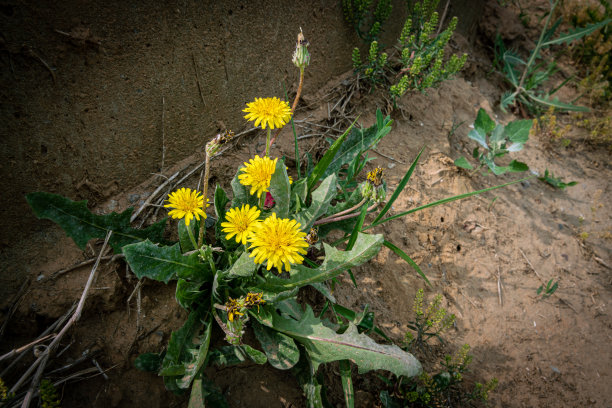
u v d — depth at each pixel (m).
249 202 0.40
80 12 0.32
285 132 0.53
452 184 0.60
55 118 0.34
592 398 0.48
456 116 0.70
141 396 0.35
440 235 0.55
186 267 0.35
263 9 0.47
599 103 0.87
